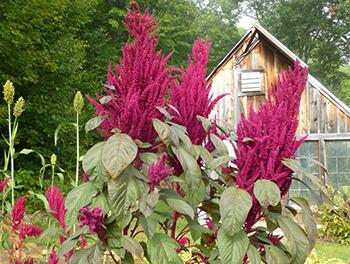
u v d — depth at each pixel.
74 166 14.54
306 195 10.98
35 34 12.68
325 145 11.61
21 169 12.32
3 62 12.10
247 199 2.00
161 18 24.19
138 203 1.98
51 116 13.98
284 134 2.10
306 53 34.34
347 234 9.57
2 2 11.50
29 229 2.75
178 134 2.11
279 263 2.06
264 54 12.13
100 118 2.08
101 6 22.95
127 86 2.06
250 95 12.16
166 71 2.07
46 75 14.38
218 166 2.22
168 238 2.03
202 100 2.36
